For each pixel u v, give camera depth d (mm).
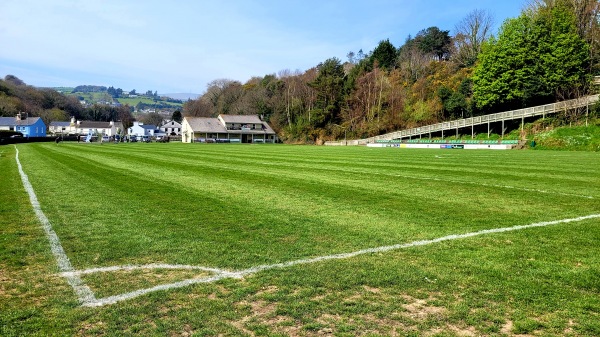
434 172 17703
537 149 45938
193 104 146000
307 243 6266
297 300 4141
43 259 5426
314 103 99812
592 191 11938
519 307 3988
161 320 3684
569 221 7898
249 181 14234
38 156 27531
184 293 4309
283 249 5922
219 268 5102
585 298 4195
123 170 18094
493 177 15695
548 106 53781
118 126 149375
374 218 8148
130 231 6949
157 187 12539
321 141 81938
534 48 60250
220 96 136625
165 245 6102
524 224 7617
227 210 8914
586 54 56906
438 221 7883
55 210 8773
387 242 6328
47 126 138625
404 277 4785
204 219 7973
